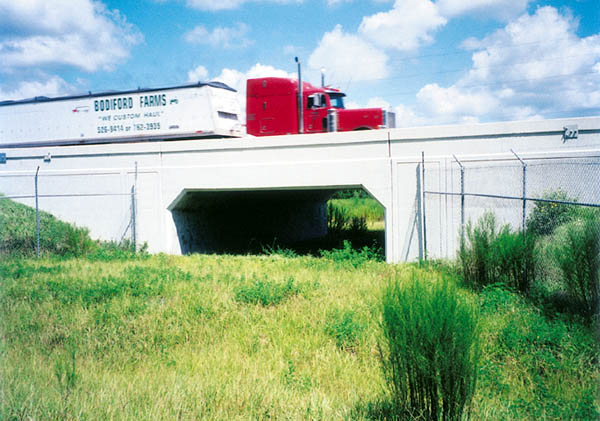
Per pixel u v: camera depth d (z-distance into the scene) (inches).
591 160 520.7
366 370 252.7
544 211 490.9
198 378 241.0
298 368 258.7
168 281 436.8
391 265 534.6
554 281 361.1
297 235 1103.0
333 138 605.6
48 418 193.5
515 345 257.1
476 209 550.9
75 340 301.6
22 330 315.3
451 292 181.3
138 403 209.8
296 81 810.8
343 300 366.6
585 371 232.1
